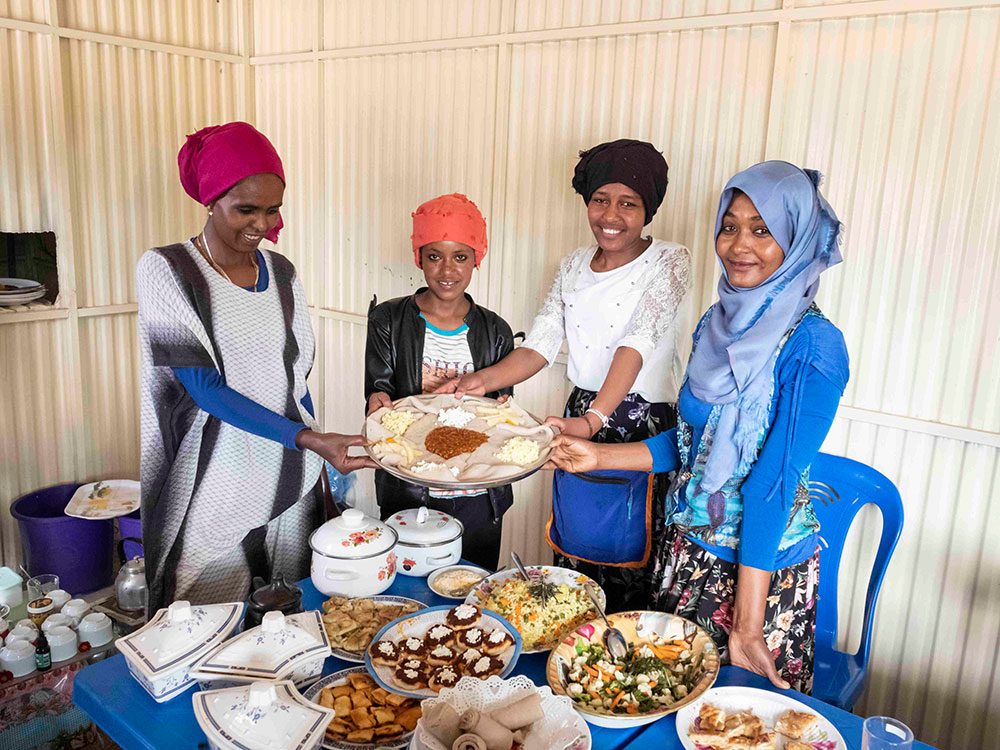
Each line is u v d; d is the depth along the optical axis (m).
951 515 2.39
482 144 3.17
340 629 1.55
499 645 1.47
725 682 1.49
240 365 1.96
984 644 2.38
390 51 3.36
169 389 1.98
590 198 2.14
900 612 2.52
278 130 3.90
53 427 3.44
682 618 1.56
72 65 3.29
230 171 1.81
